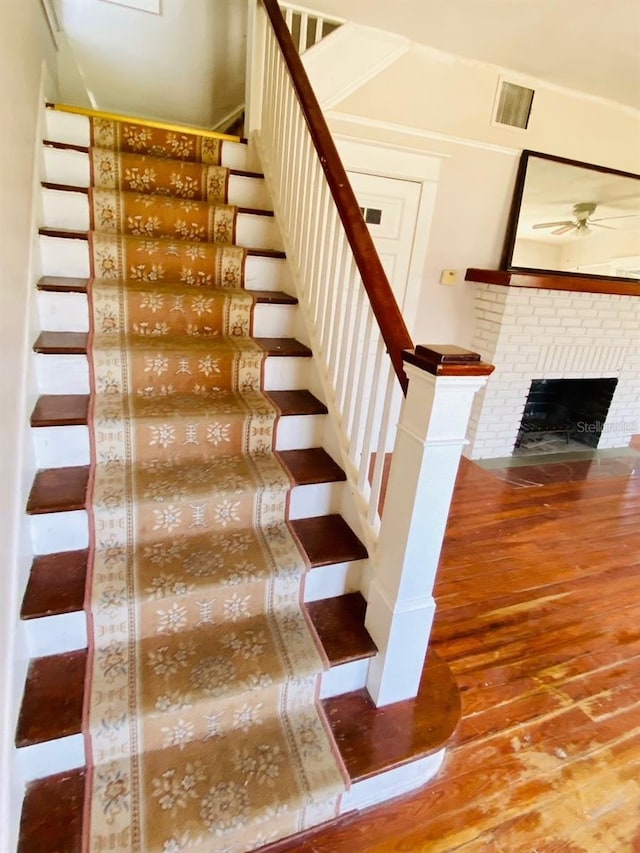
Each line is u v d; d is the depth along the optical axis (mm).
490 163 3213
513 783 1401
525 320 3371
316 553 1505
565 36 2535
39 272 1727
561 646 1934
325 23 2689
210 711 1229
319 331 1827
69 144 2031
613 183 3561
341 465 1702
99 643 1298
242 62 3123
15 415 1204
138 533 1449
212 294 1900
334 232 1640
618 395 4039
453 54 2840
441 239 3287
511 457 3814
